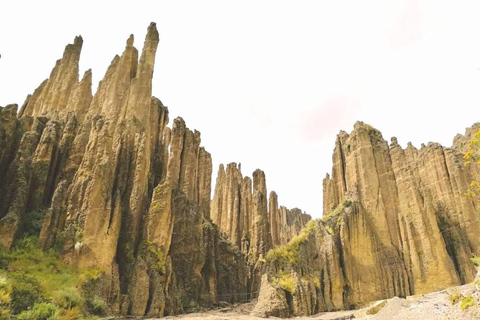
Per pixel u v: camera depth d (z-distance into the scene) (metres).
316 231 51.25
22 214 31.53
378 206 54.66
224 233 74.38
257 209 74.19
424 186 59.06
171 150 61.28
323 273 47.16
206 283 55.16
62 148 39.75
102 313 28.34
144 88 48.66
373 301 46.78
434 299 28.27
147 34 53.50
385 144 60.06
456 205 53.88
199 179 73.38
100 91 51.44
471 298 17.62
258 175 87.19
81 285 28.42
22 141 36.88
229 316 37.47
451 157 57.19
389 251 51.50
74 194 34.41
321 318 35.69
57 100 54.00
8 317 20.70
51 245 31.08
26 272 26.98
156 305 33.84
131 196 38.94
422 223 50.41
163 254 39.09
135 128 44.50
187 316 35.72
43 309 22.45
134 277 33.91
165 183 42.59
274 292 41.00
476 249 50.00
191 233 52.78
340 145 65.25
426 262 48.31
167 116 60.31
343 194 60.97
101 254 31.73
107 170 35.91
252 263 67.88
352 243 50.56
